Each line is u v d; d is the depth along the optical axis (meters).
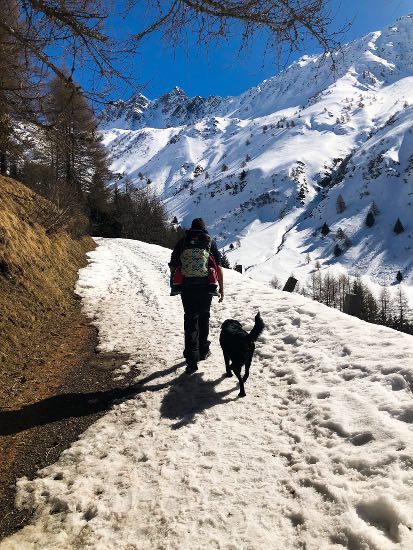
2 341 5.58
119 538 2.62
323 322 5.82
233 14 2.99
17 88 3.38
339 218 168.50
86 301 9.38
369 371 4.13
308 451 3.22
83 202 29.66
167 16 3.04
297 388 4.25
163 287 11.00
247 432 3.65
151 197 53.91
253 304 7.57
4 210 8.80
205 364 5.39
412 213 152.12
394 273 125.75
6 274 7.11
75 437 3.87
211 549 2.43
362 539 2.29
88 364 5.77
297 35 3.03
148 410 4.28
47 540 2.64
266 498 2.80
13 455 3.62
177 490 2.99
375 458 2.90
